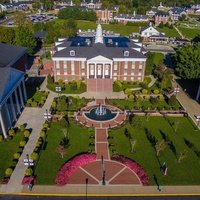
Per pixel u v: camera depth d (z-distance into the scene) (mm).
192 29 187500
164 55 122312
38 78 90562
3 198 43062
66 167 49219
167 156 53094
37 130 60906
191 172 49094
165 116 67938
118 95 78625
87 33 148875
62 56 82750
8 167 49250
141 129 61969
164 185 46031
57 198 43312
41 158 51719
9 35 110375
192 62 85188
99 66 82875
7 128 59625
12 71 62844
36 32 142000
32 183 45594
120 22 193125
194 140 58656
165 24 191000
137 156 52875
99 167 49906
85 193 44219
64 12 198625
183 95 80438
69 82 86188
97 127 62656
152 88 83500
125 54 84312
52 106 70875
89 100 74812
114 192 44500
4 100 56094
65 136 58719
